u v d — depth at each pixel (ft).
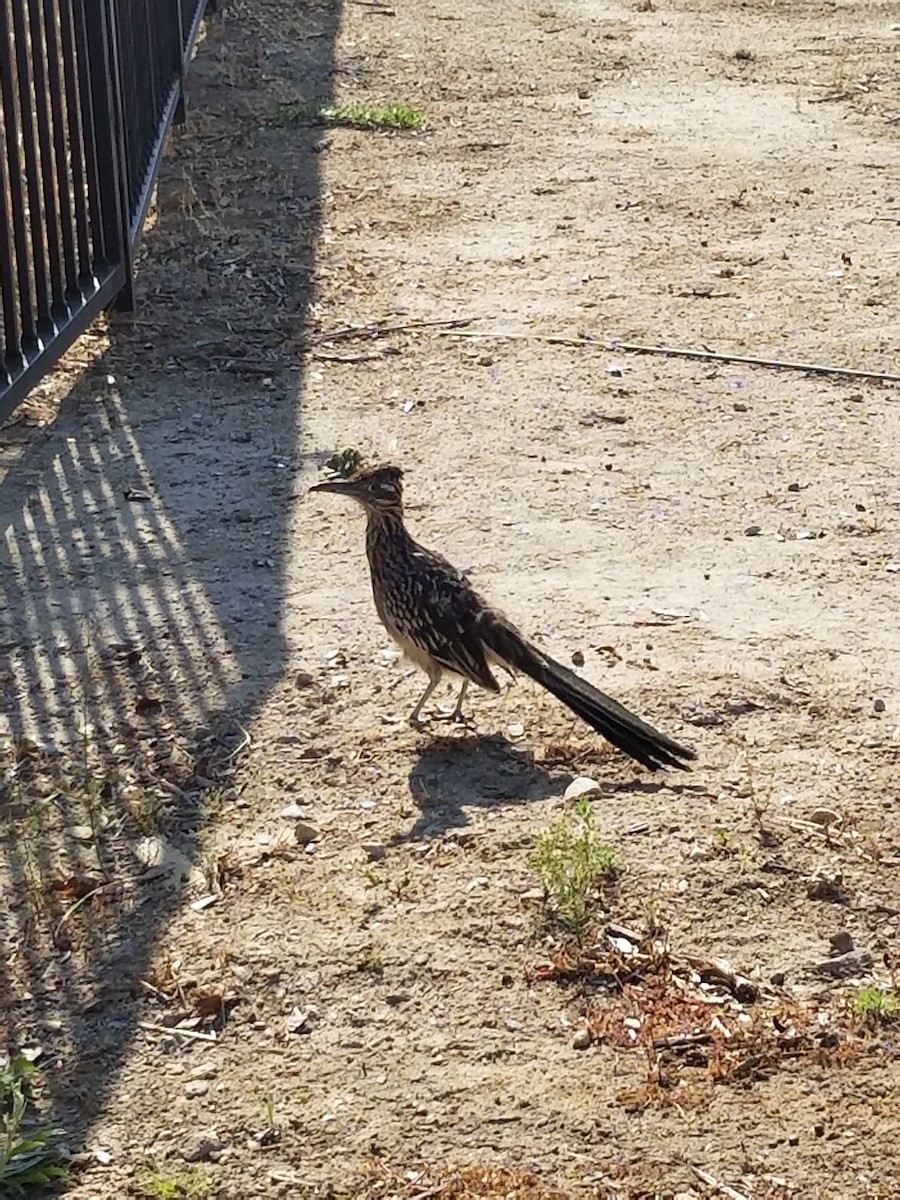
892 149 18.01
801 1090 6.86
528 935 7.54
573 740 8.73
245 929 7.63
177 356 12.96
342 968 7.41
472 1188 6.48
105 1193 6.52
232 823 8.25
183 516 10.85
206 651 9.47
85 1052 7.11
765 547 10.46
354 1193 6.49
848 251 15.06
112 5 12.69
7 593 10.04
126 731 8.86
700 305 13.88
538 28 23.35
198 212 15.65
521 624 9.62
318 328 13.42
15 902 7.85
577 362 12.89
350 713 8.97
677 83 20.58
